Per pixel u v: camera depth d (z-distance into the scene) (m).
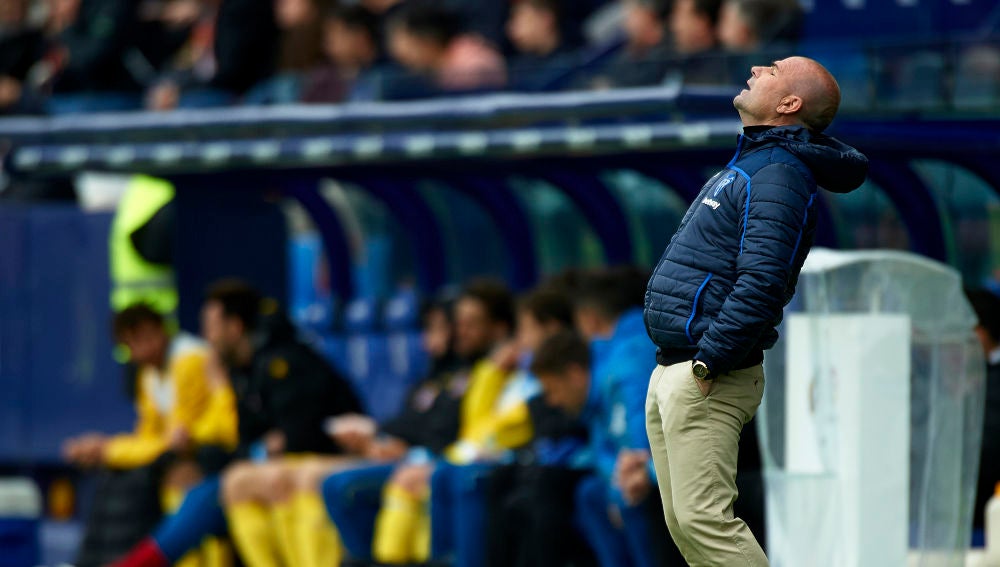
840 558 22.22
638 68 29.55
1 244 42.34
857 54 28.02
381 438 32.78
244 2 38.41
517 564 28.80
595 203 35.28
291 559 32.34
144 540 34.44
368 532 31.69
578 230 36.81
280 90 35.09
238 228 39.53
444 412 32.00
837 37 30.84
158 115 35.41
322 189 41.44
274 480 32.38
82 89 40.94
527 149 31.17
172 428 34.81
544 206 37.22
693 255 17.95
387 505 31.08
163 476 35.16
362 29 38.69
